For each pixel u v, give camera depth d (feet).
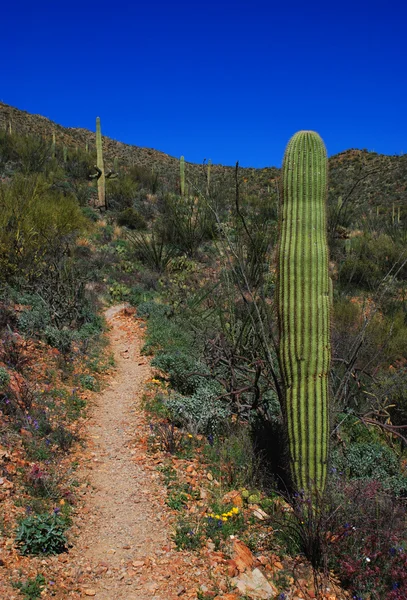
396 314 47.78
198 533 15.24
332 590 13.88
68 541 14.24
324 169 16.58
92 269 51.57
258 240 31.22
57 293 36.76
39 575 12.46
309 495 16.26
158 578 13.24
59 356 28.60
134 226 74.74
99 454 20.07
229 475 19.04
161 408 25.00
